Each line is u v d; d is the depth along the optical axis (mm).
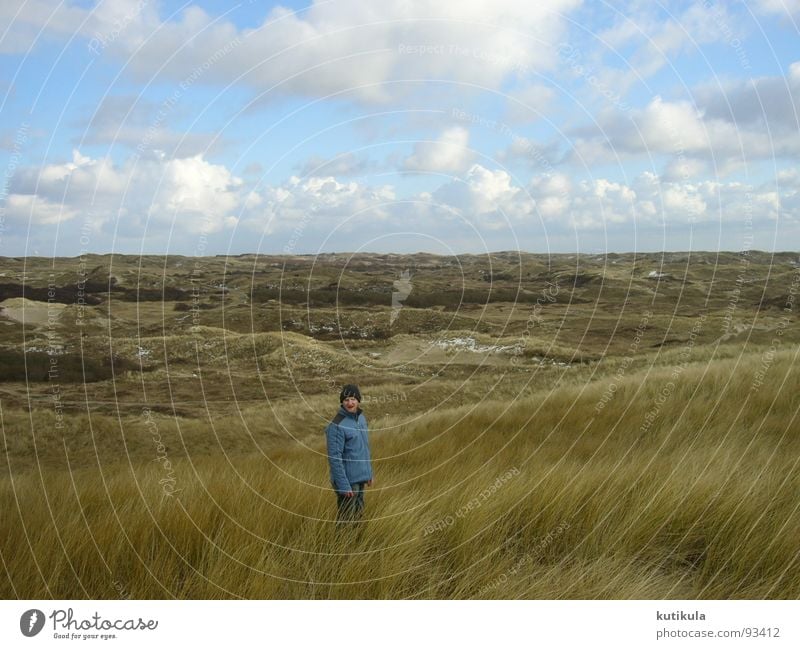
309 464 9398
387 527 5453
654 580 4762
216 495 6027
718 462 6781
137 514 5406
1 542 4809
